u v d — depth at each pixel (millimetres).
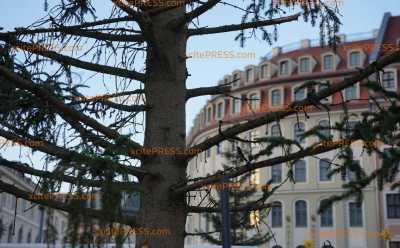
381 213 43719
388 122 4055
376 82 4227
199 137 55031
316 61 50125
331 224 45219
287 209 46625
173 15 5703
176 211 5008
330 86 4328
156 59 5441
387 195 43906
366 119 4160
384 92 4223
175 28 5629
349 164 4398
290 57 51156
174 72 5570
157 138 5328
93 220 3865
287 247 45688
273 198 47188
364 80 4273
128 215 4750
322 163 46656
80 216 3869
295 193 46688
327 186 46094
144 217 4941
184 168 5270
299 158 4359
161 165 5133
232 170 4586
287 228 46250
